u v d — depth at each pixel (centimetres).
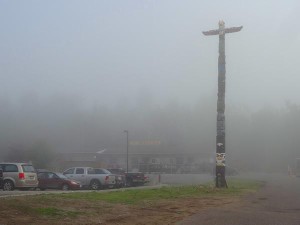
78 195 1761
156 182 3931
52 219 1106
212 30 2806
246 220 1263
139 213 1357
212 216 1348
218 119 2723
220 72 2762
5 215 1073
